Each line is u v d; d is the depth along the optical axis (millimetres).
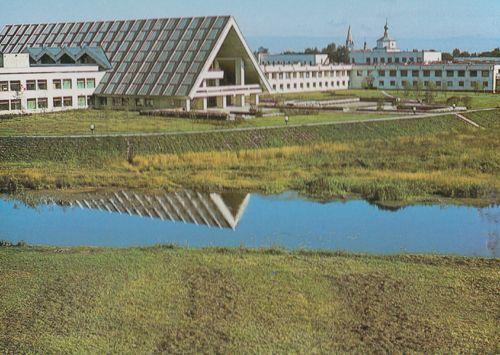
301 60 191125
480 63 153875
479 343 26453
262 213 48375
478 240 41312
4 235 43031
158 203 51750
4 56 94438
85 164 65750
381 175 58438
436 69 157500
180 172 61750
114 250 38281
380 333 27312
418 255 37156
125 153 69312
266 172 61281
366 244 40500
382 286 32000
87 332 27516
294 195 53844
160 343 26609
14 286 32188
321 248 39500
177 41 105125
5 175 59156
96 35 118000
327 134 80500
